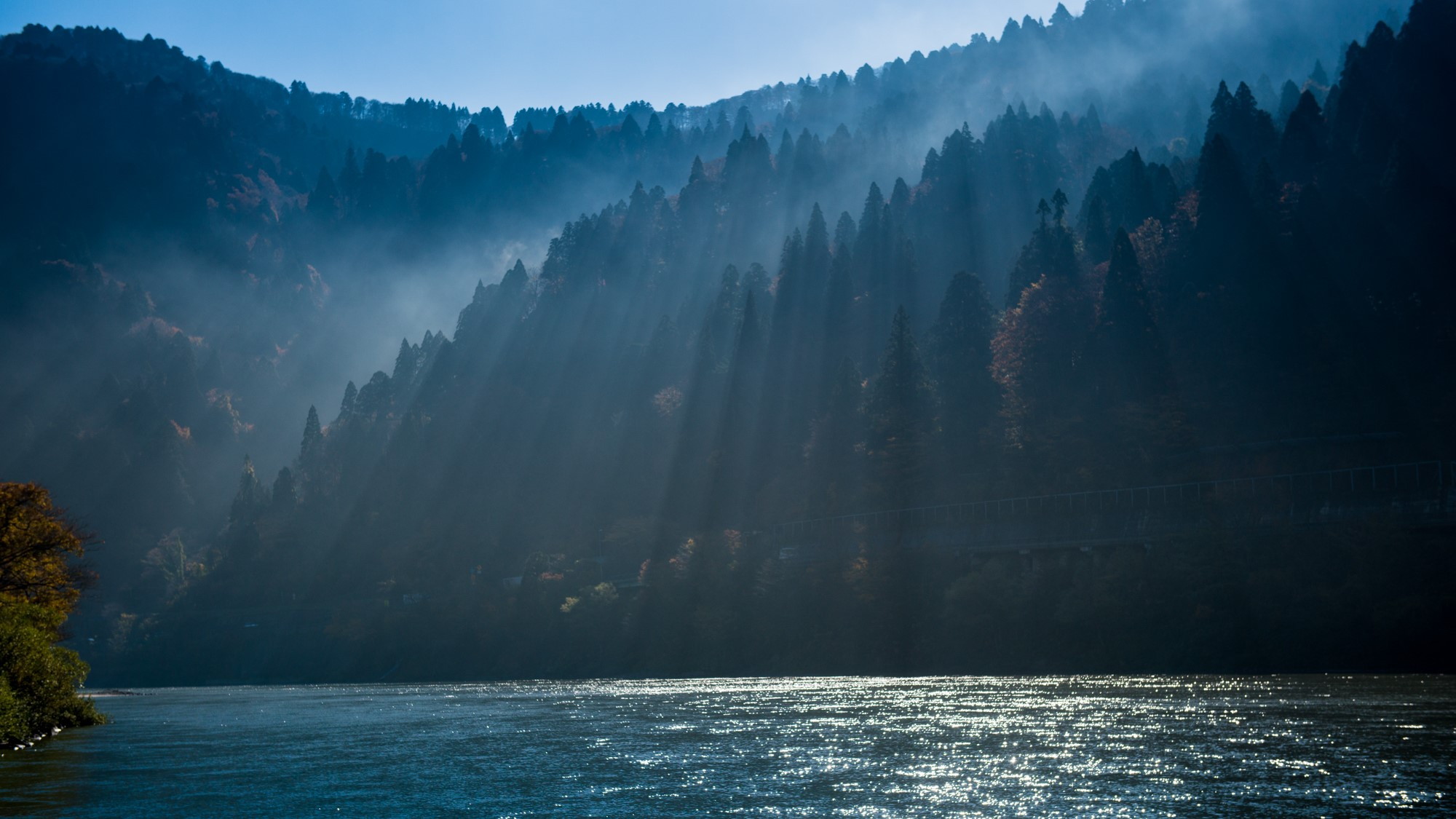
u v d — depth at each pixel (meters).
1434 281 143.25
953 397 158.38
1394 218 153.25
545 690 97.44
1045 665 106.12
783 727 51.81
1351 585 89.00
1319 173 174.38
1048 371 153.25
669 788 34.44
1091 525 115.69
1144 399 135.88
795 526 157.25
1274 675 83.62
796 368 198.25
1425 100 180.75
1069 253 175.50
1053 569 113.50
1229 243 156.62
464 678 162.75
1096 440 135.88
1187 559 100.94
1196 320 151.75
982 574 117.88
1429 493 89.94
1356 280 149.25
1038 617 110.44
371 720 63.06
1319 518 96.62
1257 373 140.00
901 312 158.00
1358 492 95.12
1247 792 31.70
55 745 49.59
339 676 180.38
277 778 38.06
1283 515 99.62
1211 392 143.25
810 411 187.50
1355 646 86.75
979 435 152.12
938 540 132.00
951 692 73.88
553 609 165.75
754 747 44.00
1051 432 140.12
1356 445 122.94
